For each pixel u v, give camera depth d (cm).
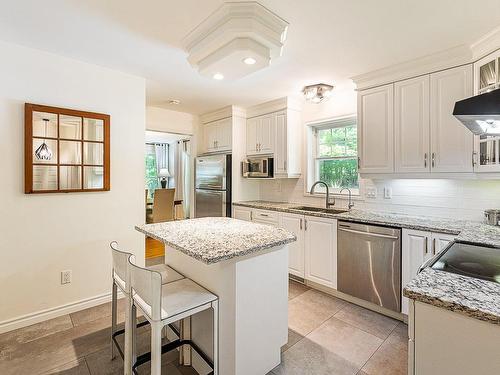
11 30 198
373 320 242
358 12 173
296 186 396
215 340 153
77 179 249
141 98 290
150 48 224
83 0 164
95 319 239
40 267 235
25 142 223
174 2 165
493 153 204
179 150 721
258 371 167
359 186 327
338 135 362
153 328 128
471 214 248
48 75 234
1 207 216
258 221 373
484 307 84
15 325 222
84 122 252
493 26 188
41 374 173
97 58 245
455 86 224
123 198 280
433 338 94
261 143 402
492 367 83
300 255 318
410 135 250
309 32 197
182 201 673
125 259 158
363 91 284
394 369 180
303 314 253
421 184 278
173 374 177
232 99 373
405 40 208
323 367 182
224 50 188
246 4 165
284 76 286
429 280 107
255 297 163
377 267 249
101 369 178
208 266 165
